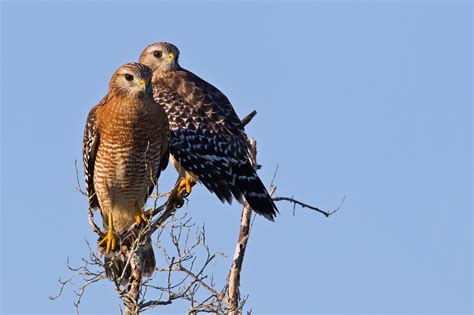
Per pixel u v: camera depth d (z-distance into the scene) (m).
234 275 13.14
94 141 13.30
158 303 10.76
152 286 10.74
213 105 14.92
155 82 15.40
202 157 14.45
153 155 13.40
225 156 14.35
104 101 13.48
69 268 10.78
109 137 13.14
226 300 11.86
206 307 10.89
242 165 14.26
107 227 13.74
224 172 14.28
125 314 10.80
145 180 13.40
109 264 11.12
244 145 14.56
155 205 11.22
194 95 15.01
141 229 11.72
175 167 14.97
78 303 10.75
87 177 13.62
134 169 13.26
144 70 13.07
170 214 13.05
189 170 14.52
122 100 13.07
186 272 10.90
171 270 10.69
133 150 13.17
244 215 13.62
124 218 13.60
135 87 12.96
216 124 14.66
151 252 13.12
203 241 10.91
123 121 13.03
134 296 10.84
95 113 13.38
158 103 13.76
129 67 13.08
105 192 13.42
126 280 11.94
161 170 14.02
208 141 14.50
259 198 13.65
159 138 13.42
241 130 14.82
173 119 14.77
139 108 13.05
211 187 14.30
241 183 14.12
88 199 11.88
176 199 13.21
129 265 11.92
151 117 13.16
